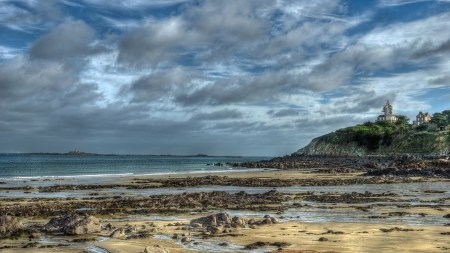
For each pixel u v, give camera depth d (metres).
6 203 31.19
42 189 44.16
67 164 136.62
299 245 15.63
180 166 131.50
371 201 31.19
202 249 15.19
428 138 160.00
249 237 17.31
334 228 19.58
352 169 88.75
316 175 71.94
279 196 34.97
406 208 27.00
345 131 197.88
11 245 16.20
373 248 15.02
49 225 19.41
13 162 149.75
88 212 25.67
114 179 62.38
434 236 17.31
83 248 15.62
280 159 171.88
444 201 31.00
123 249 15.31
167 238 17.33
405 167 67.50
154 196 36.50
